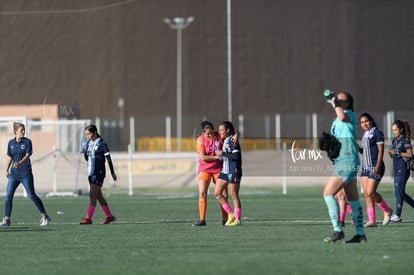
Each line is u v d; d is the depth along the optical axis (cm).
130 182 9306
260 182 11362
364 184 4734
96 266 3136
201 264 3145
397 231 4419
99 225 5075
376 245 3712
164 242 3950
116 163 11006
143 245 3825
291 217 5653
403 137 5003
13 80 19712
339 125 3634
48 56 19975
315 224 4975
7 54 19825
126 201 7900
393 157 5056
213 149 4984
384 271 2956
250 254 3434
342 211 4594
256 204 7231
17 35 19975
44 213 5097
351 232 4369
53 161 10131
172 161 11094
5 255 3522
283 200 7838
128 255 3450
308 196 8562
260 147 14938
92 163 5191
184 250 3606
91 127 5197
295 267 3047
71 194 9038
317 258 3284
